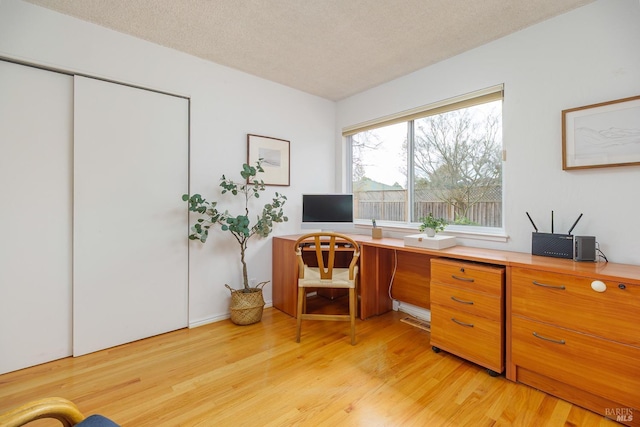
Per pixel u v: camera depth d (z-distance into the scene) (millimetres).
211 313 2670
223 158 2717
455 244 2439
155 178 2369
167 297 2445
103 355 2074
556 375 1565
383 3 1846
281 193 3150
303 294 2521
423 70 2723
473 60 2373
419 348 2188
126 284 2250
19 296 1884
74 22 1996
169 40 2283
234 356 2062
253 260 2947
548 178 2002
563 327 1540
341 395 1636
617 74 1729
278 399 1603
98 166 2117
